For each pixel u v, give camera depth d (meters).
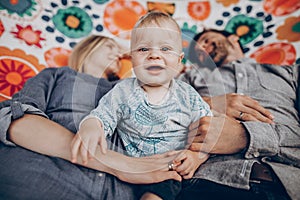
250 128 0.84
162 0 1.03
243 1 1.03
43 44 0.96
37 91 0.88
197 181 0.78
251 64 0.96
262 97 0.90
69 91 0.89
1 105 0.85
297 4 1.02
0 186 0.73
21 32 0.96
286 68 0.95
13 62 0.92
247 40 0.99
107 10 1.02
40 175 0.75
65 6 1.01
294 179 0.78
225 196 0.76
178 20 1.01
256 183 0.77
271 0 1.03
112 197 0.75
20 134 0.80
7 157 0.77
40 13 0.99
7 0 0.98
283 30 1.00
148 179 0.77
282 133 0.84
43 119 0.83
